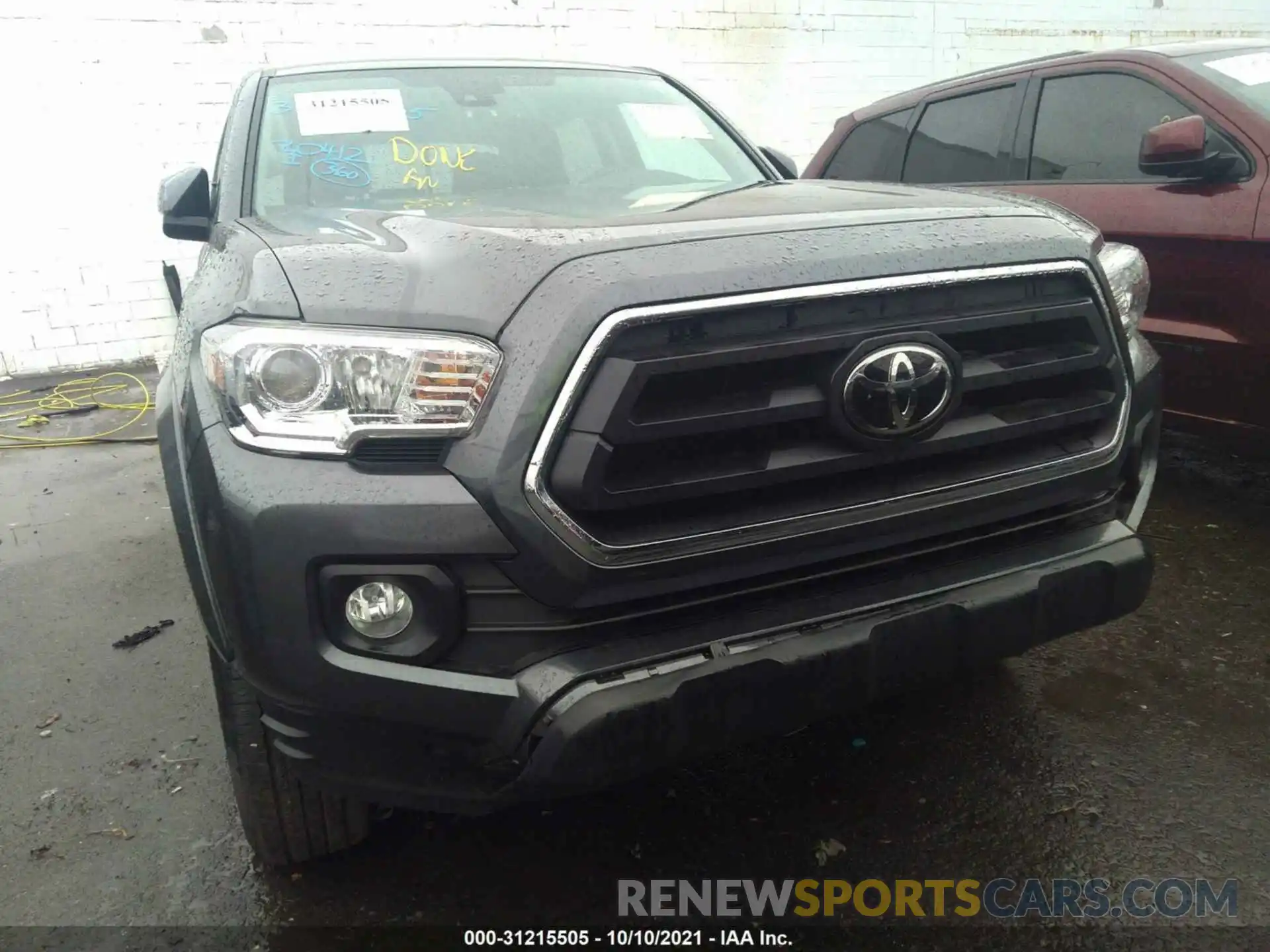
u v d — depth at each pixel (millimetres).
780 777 2418
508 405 1549
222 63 7238
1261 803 2238
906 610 1813
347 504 1561
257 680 1648
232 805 2381
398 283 1678
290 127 2748
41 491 4805
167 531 4203
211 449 1668
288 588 1576
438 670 1620
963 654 1878
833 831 2230
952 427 1836
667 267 1597
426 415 1574
